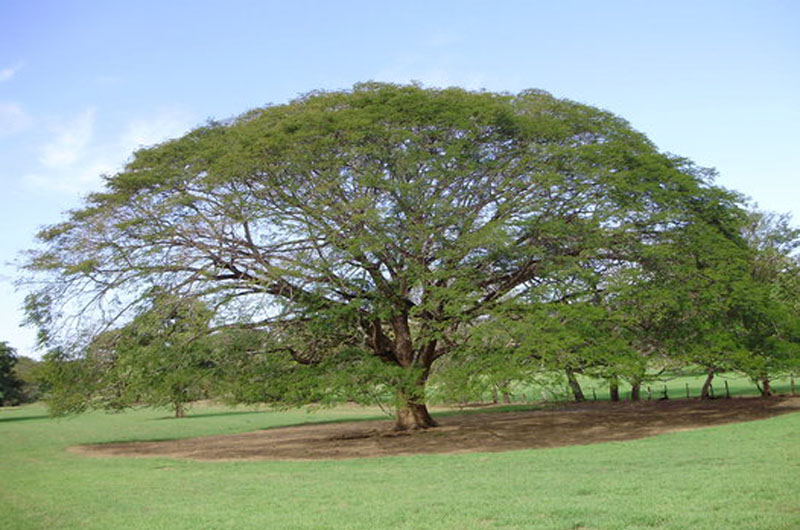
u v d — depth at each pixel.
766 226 36.97
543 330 21.95
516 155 26.23
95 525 10.48
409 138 24.23
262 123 26.58
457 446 22.48
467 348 23.28
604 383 22.77
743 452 15.41
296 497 12.55
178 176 25.06
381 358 27.41
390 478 14.80
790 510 9.05
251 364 25.09
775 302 28.84
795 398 33.81
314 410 24.48
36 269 24.53
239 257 25.31
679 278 26.06
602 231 25.11
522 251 23.88
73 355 24.12
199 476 16.89
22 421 53.09
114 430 40.19
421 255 24.45
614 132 28.83
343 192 25.08
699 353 25.48
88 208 26.00
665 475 12.70
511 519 9.40
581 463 15.66
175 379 23.23
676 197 26.77
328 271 23.14
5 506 12.68
